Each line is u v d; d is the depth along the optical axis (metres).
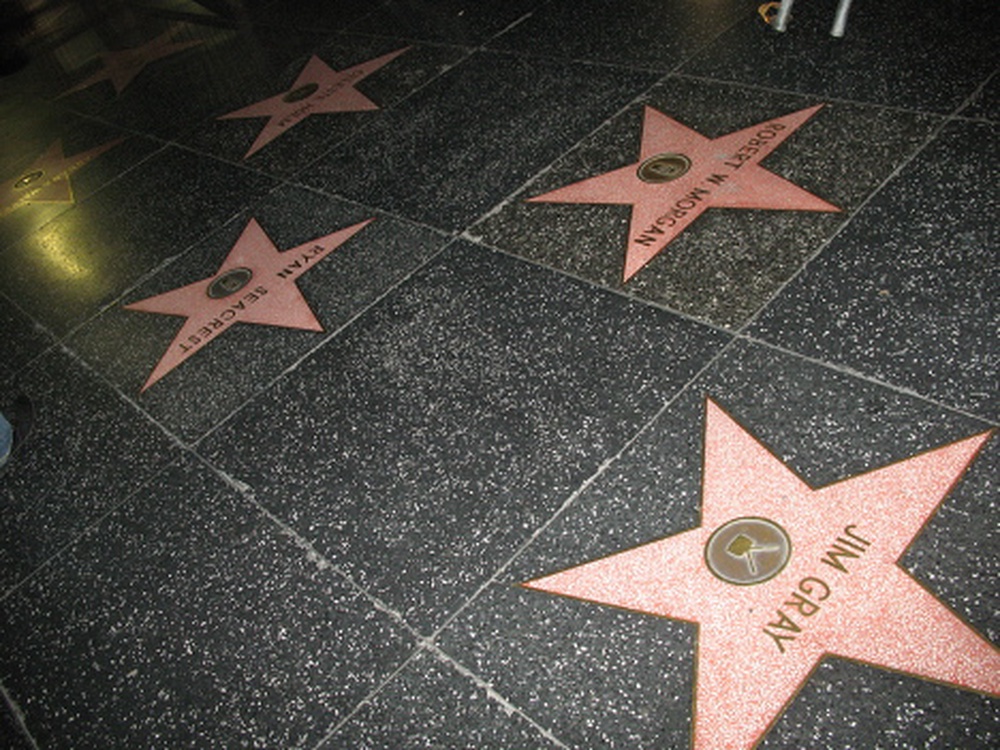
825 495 1.66
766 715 1.39
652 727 1.43
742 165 2.54
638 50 3.29
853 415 1.78
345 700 1.63
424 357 2.33
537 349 2.21
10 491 2.39
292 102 3.93
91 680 1.83
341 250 2.86
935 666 1.38
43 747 1.74
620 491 1.81
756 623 1.51
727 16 3.26
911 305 1.96
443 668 1.62
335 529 1.96
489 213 2.76
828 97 2.67
